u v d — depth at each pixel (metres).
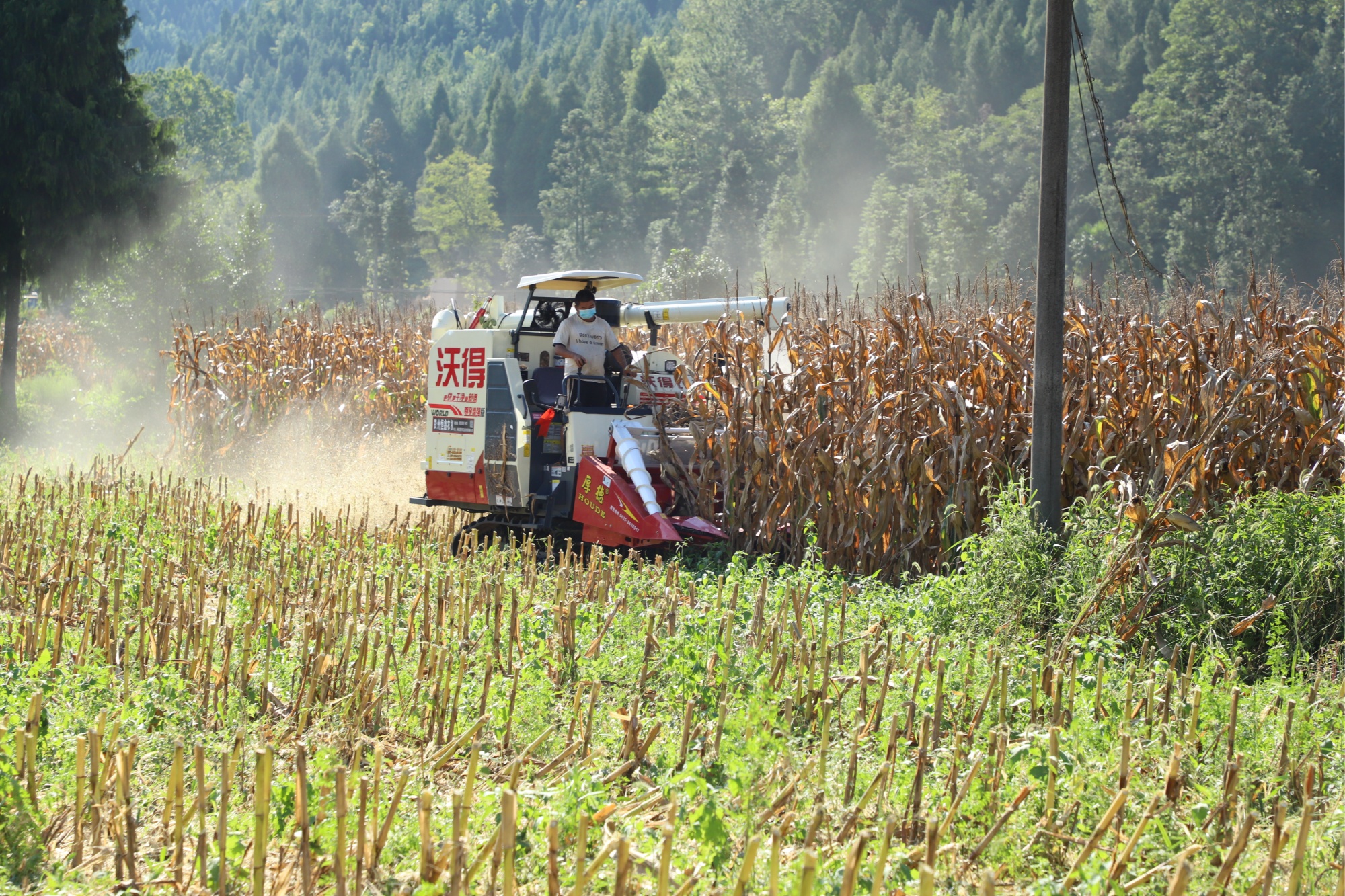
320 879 7.96
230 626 13.88
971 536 16.30
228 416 33.72
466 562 17.58
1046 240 17.09
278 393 34.88
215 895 7.68
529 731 10.95
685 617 12.95
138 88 57.16
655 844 8.22
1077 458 18.75
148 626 13.18
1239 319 18.78
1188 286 20.97
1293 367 17.47
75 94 53.84
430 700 11.48
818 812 7.35
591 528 20.56
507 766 10.23
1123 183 136.12
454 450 22.33
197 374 34.09
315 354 35.62
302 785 7.45
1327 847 8.20
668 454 21.64
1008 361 19.20
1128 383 18.91
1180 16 162.00
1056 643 14.14
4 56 51.59
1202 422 17.53
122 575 15.49
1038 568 15.45
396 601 15.49
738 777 8.28
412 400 33.97
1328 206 128.00
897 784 9.30
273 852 8.37
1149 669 13.09
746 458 21.34
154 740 10.08
